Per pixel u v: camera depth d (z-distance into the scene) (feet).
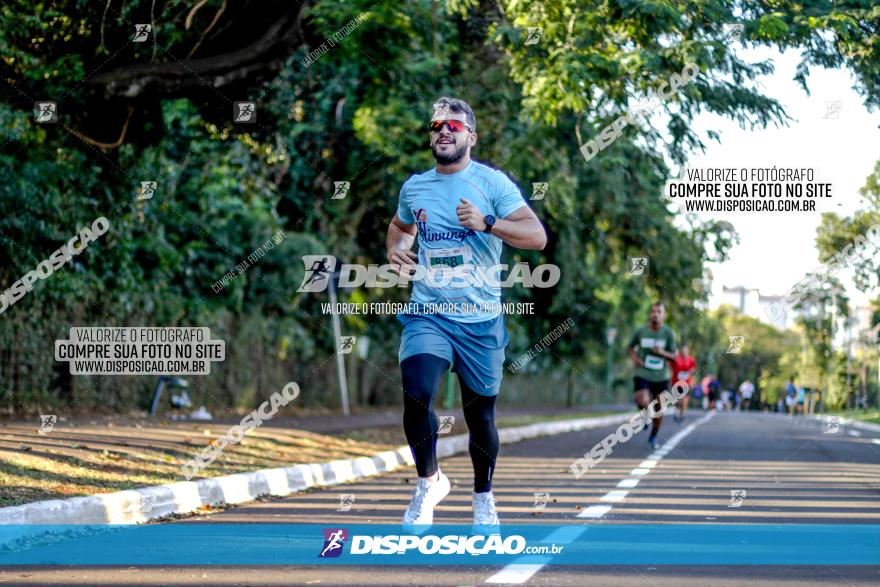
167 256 86.69
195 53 66.74
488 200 30.01
